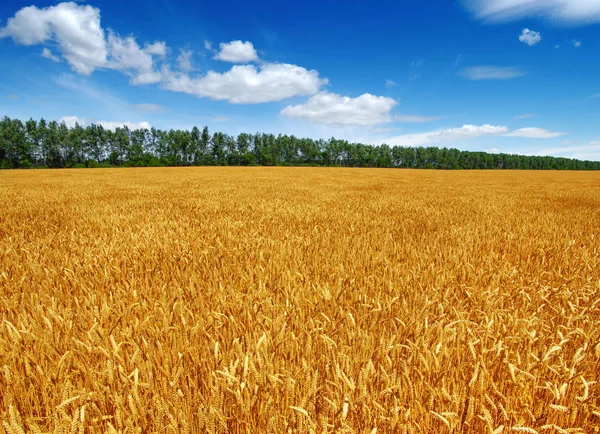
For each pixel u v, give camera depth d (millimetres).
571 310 2451
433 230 6137
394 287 2973
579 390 1662
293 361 1870
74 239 4699
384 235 5438
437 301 2604
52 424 1413
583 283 3111
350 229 5996
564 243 4910
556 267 3721
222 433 1382
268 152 117250
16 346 1812
